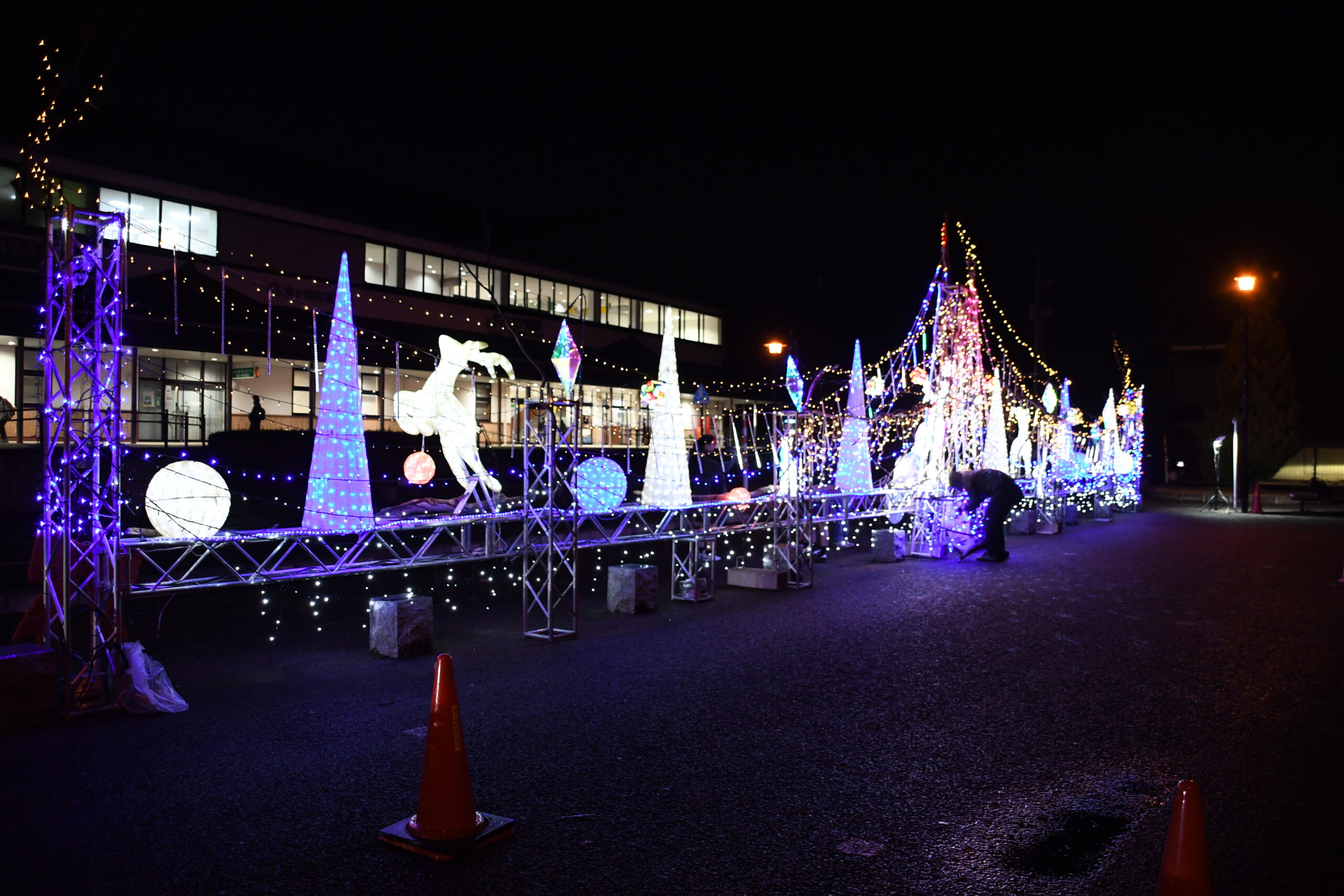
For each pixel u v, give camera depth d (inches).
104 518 272.7
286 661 323.3
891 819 180.9
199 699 273.0
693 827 176.4
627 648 346.3
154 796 192.4
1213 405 1549.0
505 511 503.2
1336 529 882.8
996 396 768.3
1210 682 290.8
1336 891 149.6
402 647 327.3
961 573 568.1
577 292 1374.3
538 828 176.1
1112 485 1127.0
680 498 549.0
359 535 399.9
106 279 273.1
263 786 198.8
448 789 167.3
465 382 1033.5
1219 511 1128.8
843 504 676.7
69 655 252.7
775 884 152.4
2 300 709.9
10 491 507.5
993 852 165.8
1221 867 158.7
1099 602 451.5
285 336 839.7
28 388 741.3
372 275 1069.1
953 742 230.4
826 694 277.4
